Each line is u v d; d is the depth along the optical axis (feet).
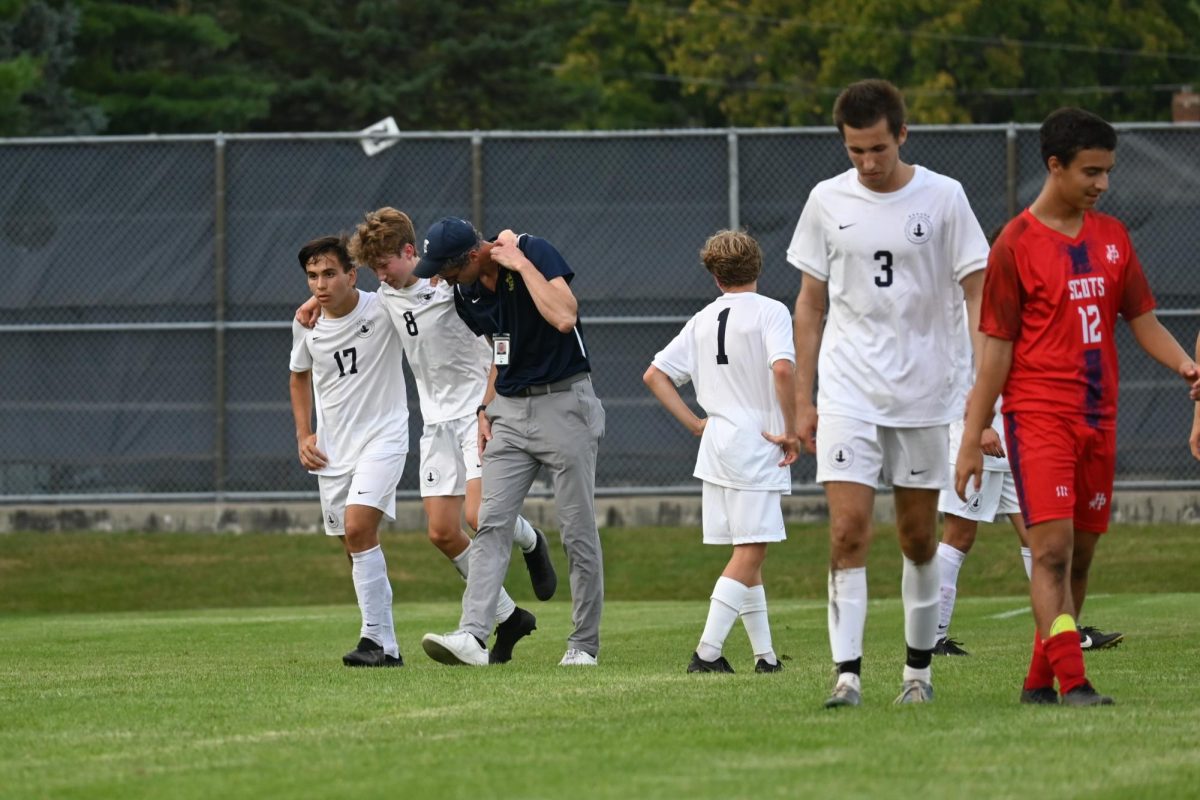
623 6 528.63
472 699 74.28
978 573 191.31
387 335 102.68
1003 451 76.79
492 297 95.61
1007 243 68.74
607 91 502.38
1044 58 467.93
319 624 141.38
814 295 70.38
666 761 55.67
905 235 68.18
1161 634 113.50
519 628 101.76
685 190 196.65
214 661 105.91
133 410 202.08
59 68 335.88
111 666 101.91
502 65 416.26
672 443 198.90
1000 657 99.45
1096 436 68.80
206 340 201.16
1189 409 195.21
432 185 197.88
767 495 93.04
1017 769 53.11
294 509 203.31
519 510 97.04
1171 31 470.80
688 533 200.95
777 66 495.82
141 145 200.54
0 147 201.16
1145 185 194.39
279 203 199.41
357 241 100.22
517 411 95.96
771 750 57.41
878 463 69.00
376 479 100.68
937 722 63.05
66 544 200.44
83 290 201.67
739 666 98.78
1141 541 192.24
